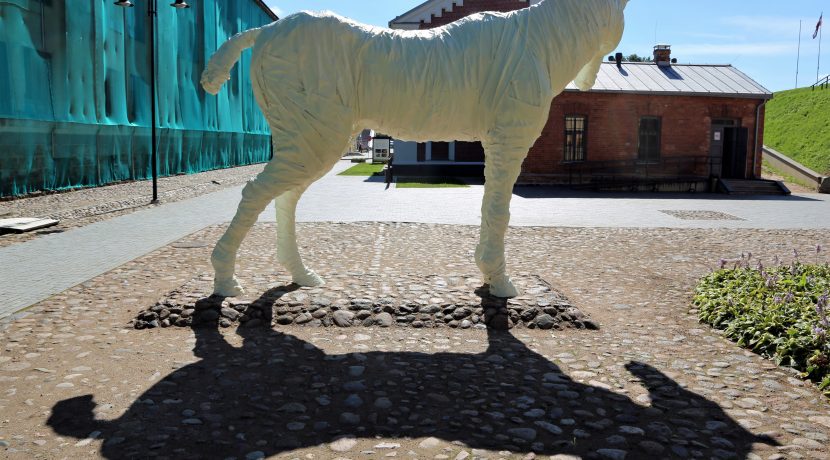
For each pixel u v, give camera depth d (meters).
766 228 11.95
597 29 5.29
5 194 14.73
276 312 5.18
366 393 3.81
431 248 8.79
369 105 4.97
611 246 9.52
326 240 9.45
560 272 7.51
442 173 27.17
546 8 5.16
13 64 14.73
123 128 19.97
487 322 5.14
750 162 23.64
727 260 8.48
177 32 24.06
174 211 13.23
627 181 22.73
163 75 22.94
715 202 17.69
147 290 6.21
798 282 5.98
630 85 23.38
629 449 3.15
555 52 5.14
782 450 3.17
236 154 32.75
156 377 4.02
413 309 5.24
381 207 14.29
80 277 6.76
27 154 15.47
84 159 18.00
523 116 5.01
